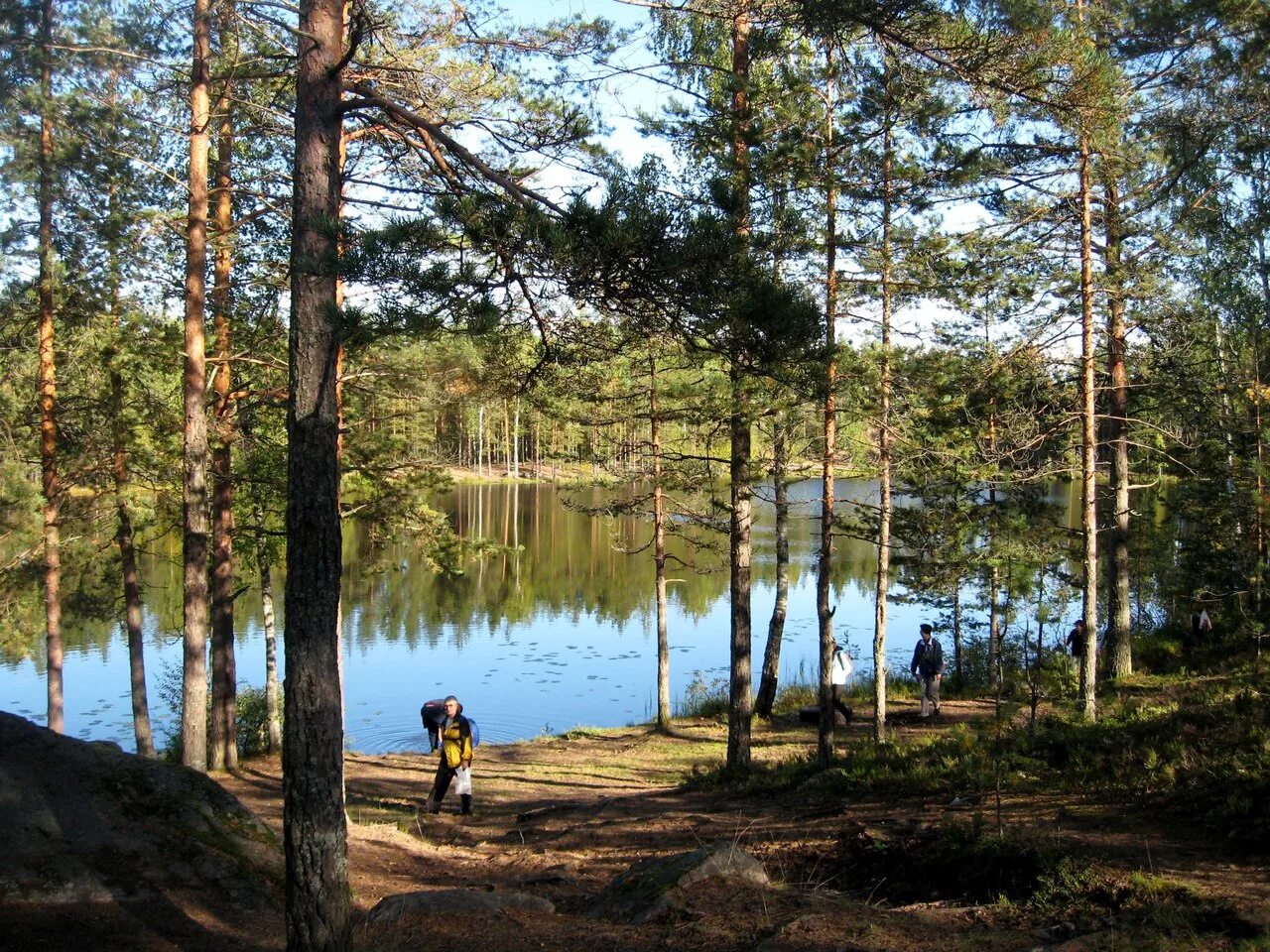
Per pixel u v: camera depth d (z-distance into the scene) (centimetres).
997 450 1448
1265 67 1329
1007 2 793
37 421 1662
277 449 1742
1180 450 1866
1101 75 859
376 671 2650
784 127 1197
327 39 581
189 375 1306
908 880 724
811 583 4162
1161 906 553
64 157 1363
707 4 1075
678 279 550
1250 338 1905
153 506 1762
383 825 1124
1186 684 1533
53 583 1630
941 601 2186
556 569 4522
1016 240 1380
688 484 1795
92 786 743
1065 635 2202
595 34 840
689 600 3794
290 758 544
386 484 1680
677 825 1020
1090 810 798
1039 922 582
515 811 1307
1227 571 1880
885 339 1330
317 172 573
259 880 718
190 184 1296
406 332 519
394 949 604
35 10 1330
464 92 924
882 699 1398
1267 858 634
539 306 609
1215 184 1541
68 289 1541
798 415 1425
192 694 1291
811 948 550
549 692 2434
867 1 769
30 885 622
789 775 1249
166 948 587
